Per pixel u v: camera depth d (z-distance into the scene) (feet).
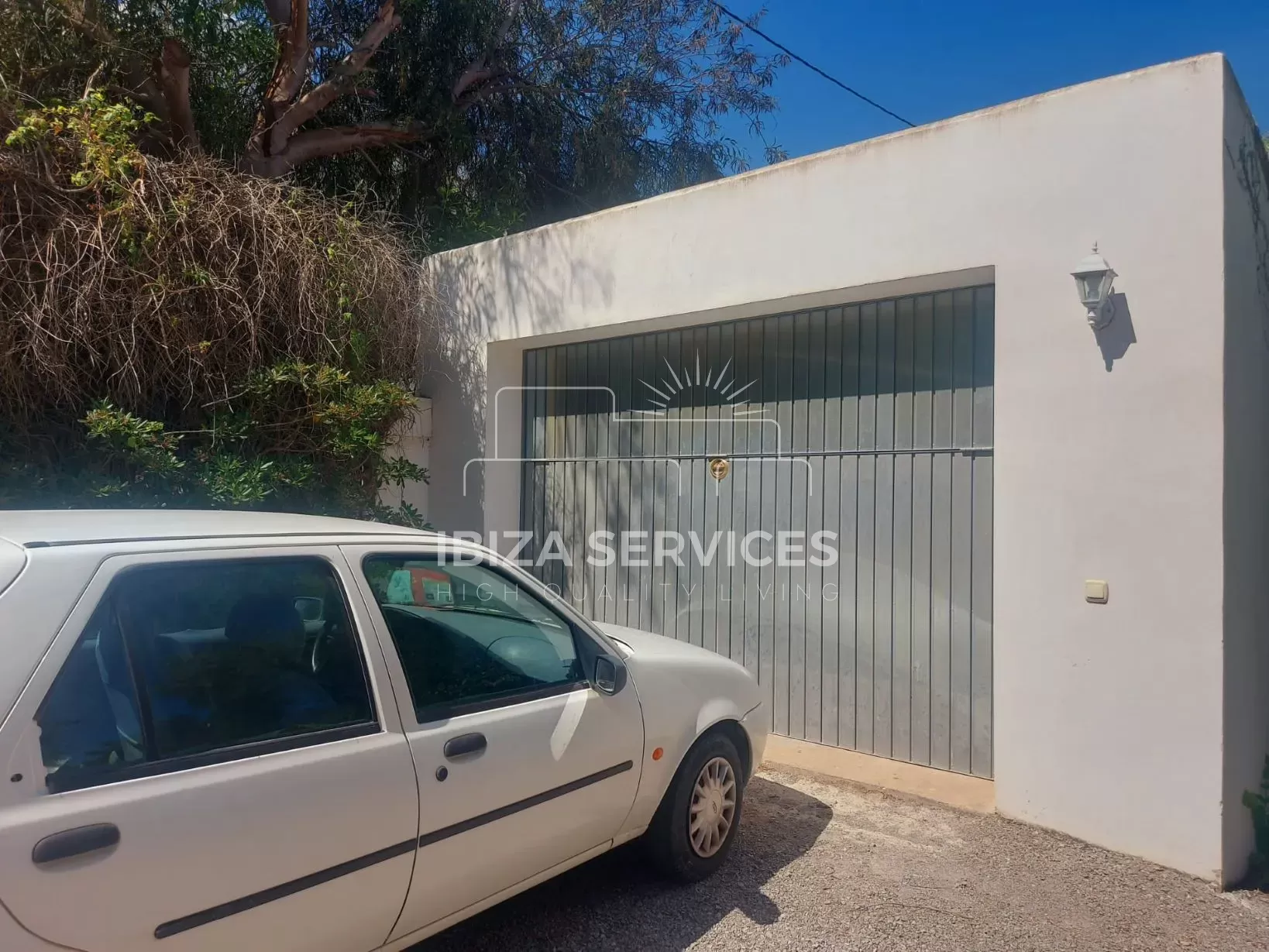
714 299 19.07
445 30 34.96
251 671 7.82
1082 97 14.14
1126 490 13.58
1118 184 13.75
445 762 8.76
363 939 8.18
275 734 7.73
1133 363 13.56
